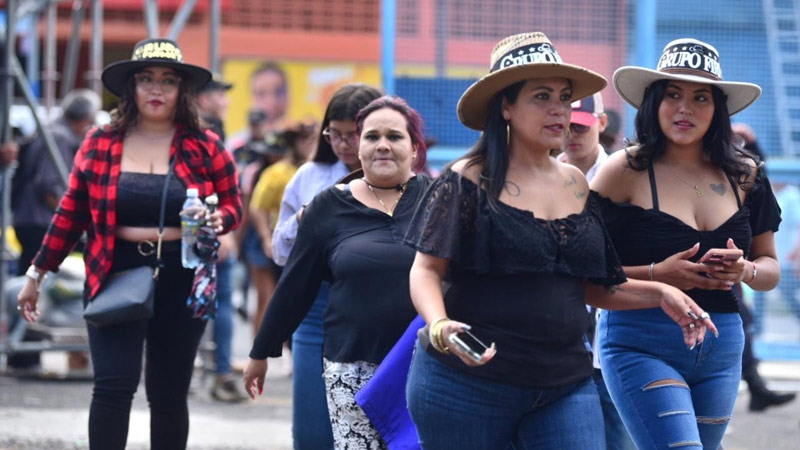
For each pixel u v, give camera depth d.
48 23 19.28
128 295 8.46
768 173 17.16
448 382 6.24
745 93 7.35
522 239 6.13
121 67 8.98
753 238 7.58
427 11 16.39
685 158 7.40
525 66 6.19
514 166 6.38
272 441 11.85
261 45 28.97
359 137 8.11
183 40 29.39
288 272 7.95
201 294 8.79
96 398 8.52
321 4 29.14
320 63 29.09
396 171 7.86
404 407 7.43
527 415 6.34
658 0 16.64
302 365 8.50
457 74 16.47
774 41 16.98
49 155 14.62
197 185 9.09
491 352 5.85
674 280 7.08
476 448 6.31
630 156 7.37
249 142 19.28
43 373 15.08
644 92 7.46
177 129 9.16
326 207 7.93
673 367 7.21
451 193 6.21
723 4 16.84
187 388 9.08
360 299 7.68
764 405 14.34
